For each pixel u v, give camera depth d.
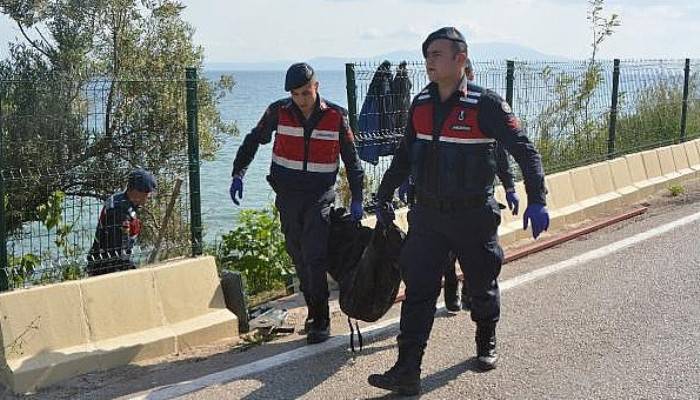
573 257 7.96
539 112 10.28
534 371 5.14
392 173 5.17
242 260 7.61
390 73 7.75
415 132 4.96
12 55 10.51
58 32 11.12
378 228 5.27
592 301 6.52
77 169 6.85
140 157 7.59
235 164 5.92
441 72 4.68
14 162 6.47
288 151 5.66
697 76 14.38
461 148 4.73
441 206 4.79
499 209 4.93
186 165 7.64
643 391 4.79
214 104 12.31
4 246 5.48
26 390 5.05
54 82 6.78
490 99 4.68
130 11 11.81
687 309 6.26
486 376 5.08
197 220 6.50
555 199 9.32
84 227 6.62
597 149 11.45
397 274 5.32
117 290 5.68
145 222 7.18
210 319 6.00
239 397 4.86
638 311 6.23
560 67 10.61
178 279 6.01
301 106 5.57
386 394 4.86
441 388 4.92
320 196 5.68
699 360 5.24
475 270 4.98
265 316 6.40
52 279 6.16
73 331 5.40
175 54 11.95
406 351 4.80
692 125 14.06
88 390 5.06
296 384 5.05
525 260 7.95
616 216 9.70
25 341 5.19
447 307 6.38
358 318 5.47
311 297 5.76
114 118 7.47
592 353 5.41
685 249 8.07
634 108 12.43
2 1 10.81
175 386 5.05
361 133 7.61
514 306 6.47
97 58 11.61
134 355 5.51
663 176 11.55
